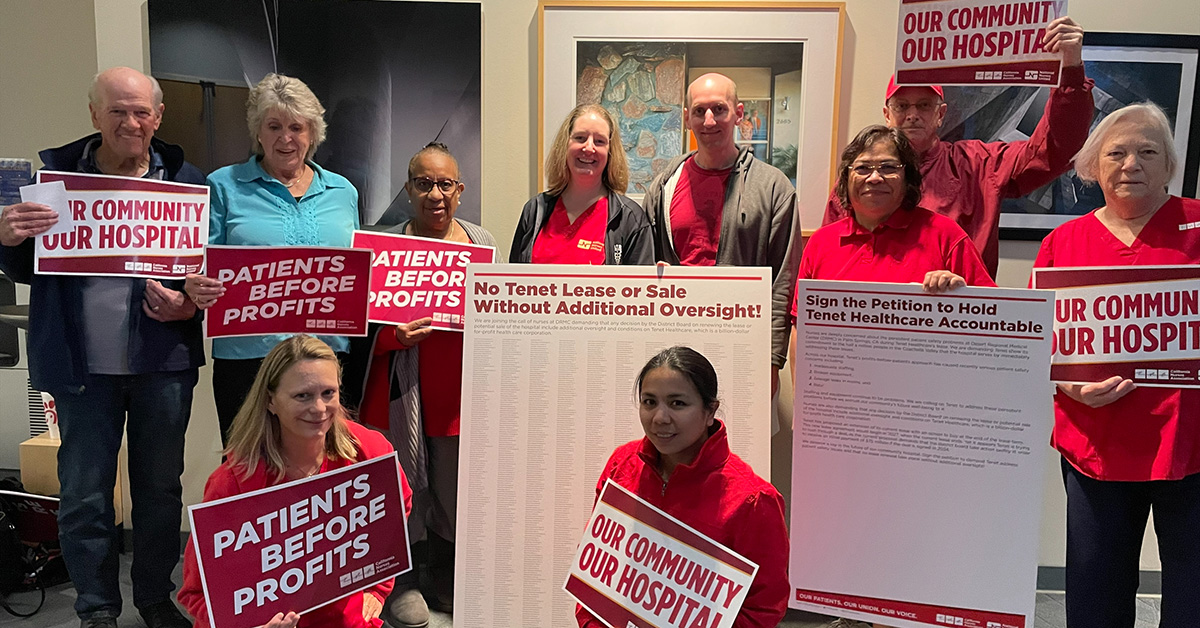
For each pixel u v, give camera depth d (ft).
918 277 6.38
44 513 8.79
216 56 9.09
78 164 7.09
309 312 6.92
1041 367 5.44
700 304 6.14
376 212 9.39
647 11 8.95
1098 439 6.12
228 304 6.70
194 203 7.13
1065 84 6.80
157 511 7.59
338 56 9.14
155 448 7.48
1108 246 6.19
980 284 6.23
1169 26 8.79
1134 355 5.83
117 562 7.68
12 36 9.86
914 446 5.71
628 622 5.30
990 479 5.58
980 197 7.82
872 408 5.78
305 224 7.56
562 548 6.11
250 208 7.48
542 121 9.15
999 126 8.86
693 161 8.14
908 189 6.44
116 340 7.09
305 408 5.63
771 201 7.74
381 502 5.93
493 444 6.21
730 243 7.77
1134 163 5.83
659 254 8.23
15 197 6.84
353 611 6.00
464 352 6.28
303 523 5.61
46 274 6.88
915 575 5.75
